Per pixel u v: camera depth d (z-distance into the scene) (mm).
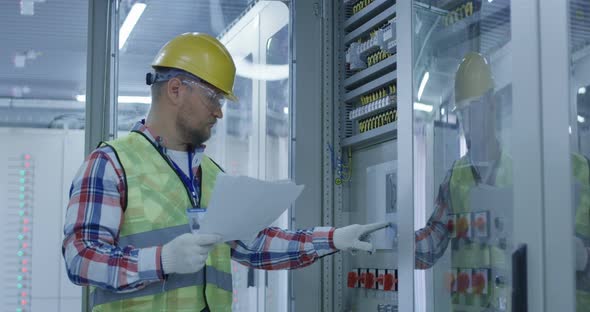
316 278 3295
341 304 3289
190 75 2117
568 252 1541
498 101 1777
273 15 3443
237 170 3402
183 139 2145
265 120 3420
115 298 2006
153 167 2084
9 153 3508
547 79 1598
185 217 2076
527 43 1646
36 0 3521
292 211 3320
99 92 3211
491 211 1804
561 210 1558
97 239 1934
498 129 1772
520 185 1669
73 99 3564
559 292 1558
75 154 3559
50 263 3502
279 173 3402
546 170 1600
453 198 1985
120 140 2111
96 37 3217
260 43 3436
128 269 1869
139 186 2041
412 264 2176
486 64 1840
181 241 1874
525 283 1626
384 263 2951
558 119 1568
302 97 3350
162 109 2146
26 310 3471
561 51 1563
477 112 1872
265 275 3377
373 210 3072
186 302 2053
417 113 2188
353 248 2275
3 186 3484
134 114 3268
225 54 2191
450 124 2012
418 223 2158
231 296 2219
